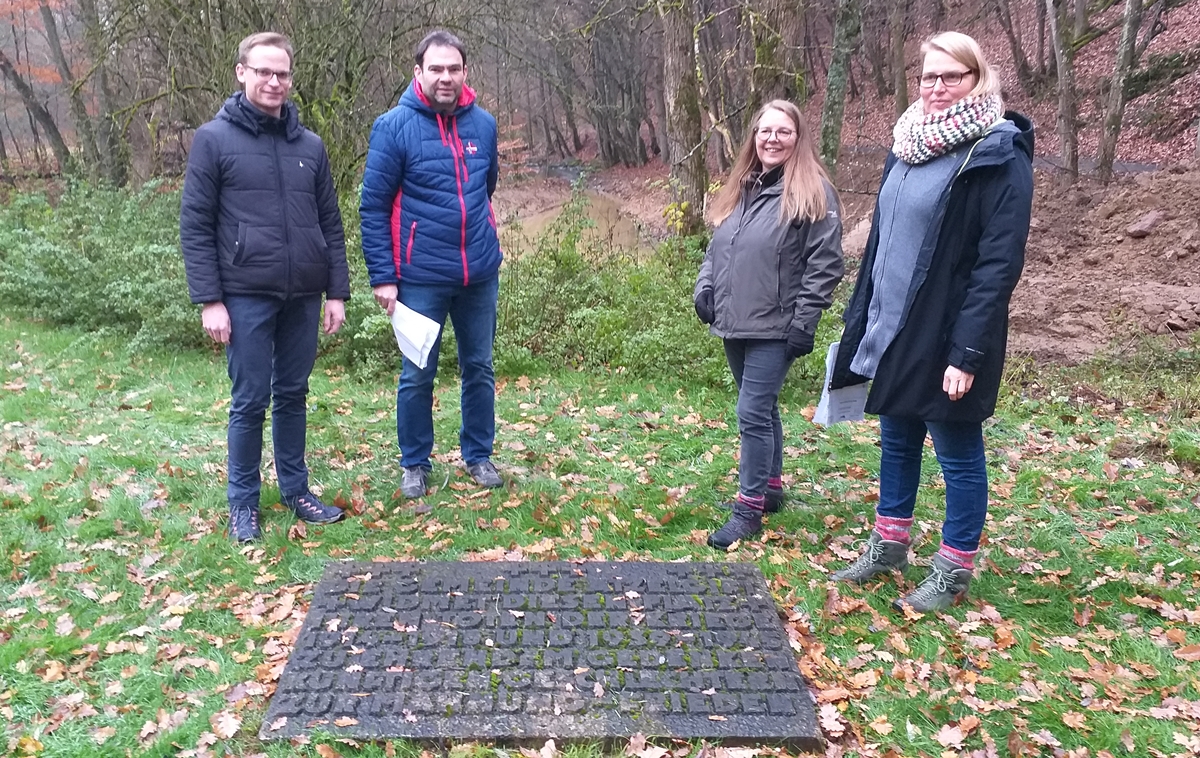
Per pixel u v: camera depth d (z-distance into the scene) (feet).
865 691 8.86
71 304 24.22
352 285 22.03
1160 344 22.72
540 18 46.85
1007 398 18.83
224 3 30.99
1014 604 10.62
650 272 23.63
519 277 23.56
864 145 72.38
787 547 12.07
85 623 9.80
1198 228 32.27
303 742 7.87
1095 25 68.54
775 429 12.66
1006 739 8.25
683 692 8.57
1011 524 12.76
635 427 16.88
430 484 13.79
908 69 85.40
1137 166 51.83
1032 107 68.39
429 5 34.14
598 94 103.81
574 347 21.40
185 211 10.97
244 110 11.08
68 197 29.68
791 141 11.23
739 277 11.59
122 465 14.28
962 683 9.00
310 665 8.86
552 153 132.26
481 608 9.98
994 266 9.04
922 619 10.19
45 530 11.95
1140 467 14.99
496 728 8.01
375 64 34.06
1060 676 9.14
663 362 19.74
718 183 28.09
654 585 10.56
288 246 11.42
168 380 19.62
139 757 7.77
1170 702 8.71
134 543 11.69
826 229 11.16
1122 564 11.52
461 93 12.52
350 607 9.96
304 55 31.27
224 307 11.35
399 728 8.00
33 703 8.41
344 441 15.75
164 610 10.07
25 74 63.52
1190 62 56.54
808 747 8.04
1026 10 81.71
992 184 9.09
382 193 12.26
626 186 89.56
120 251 24.56
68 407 17.48
